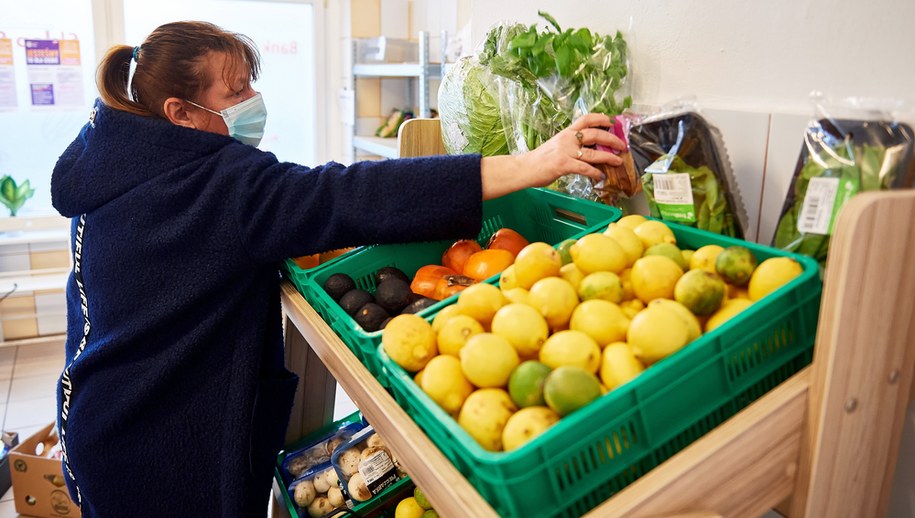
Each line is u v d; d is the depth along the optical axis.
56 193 1.23
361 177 1.07
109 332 1.21
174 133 1.19
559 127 1.20
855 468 0.76
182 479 1.21
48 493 2.10
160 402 1.20
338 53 3.86
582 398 0.65
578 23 1.36
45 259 3.45
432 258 1.28
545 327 0.77
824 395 0.70
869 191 0.70
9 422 2.66
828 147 0.78
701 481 0.66
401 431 0.76
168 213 1.18
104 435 1.19
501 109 1.28
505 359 0.72
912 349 0.76
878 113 0.77
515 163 1.05
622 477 0.70
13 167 3.33
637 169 1.00
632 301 0.82
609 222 1.02
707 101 1.08
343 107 3.80
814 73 0.92
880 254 0.68
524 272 0.85
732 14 1.02
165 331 1.19
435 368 0.76
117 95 1.26
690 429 0.73
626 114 1.10
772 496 0.72
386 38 3.37
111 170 1.20
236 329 1.22
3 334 3.39
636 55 1.21
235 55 1.29
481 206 1.05
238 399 1.19
